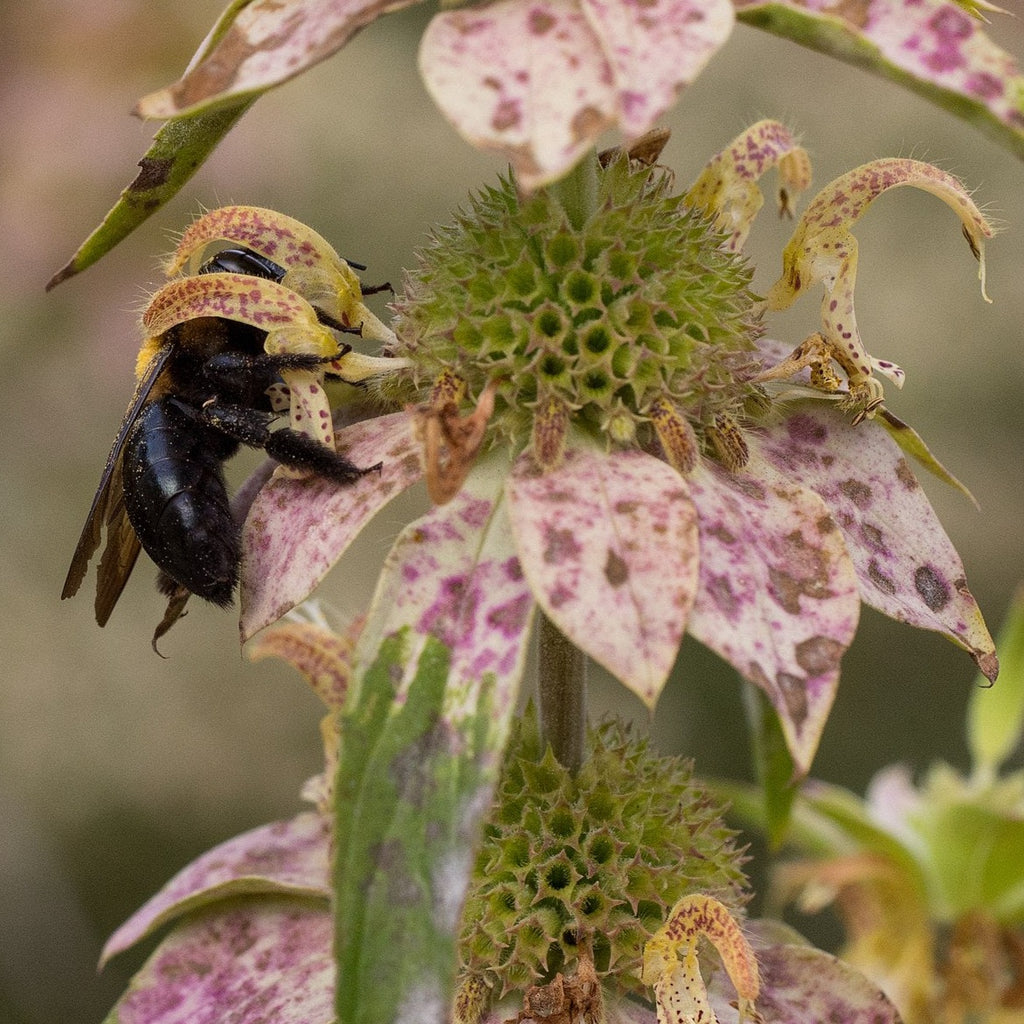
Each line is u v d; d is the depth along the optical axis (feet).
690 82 0.89
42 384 1.90
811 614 0.92
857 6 0.90
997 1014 1.14
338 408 1.00
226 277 0.96
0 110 1.86
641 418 0.95
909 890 1.15
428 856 0.91
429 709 0.92
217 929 1.01
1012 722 1.15
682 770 1.00
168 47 1.87
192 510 1.00
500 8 0.91
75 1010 1.76
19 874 1.76
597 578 0.92
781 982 1.00
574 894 0.97
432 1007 0.90
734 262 0.97
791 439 0.98
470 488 0.95
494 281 0.96
